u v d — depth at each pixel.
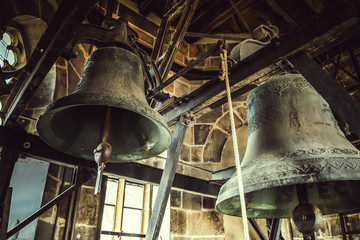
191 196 4.69
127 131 2.05
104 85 1.69
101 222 3.58
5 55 3.64
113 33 1.90
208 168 4.92
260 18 5.95
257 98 1.97
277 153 1.60
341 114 1.37
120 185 4.17
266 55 1.79
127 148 2.02
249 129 1.98
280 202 2.12
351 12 1.46
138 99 1.69
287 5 5.66
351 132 2.82
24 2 3.36
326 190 2.02
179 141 2.23
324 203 2.08
